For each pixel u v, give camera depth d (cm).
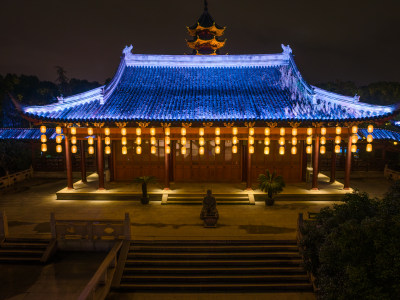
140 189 2230
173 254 1390
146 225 1658
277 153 2442
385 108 1884
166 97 2247
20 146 3150
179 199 2084
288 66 2581
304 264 1018
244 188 2262
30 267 1341
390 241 708
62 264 1361
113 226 1461
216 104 2136
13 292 1166
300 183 2417
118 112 2052
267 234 1532
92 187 2281
